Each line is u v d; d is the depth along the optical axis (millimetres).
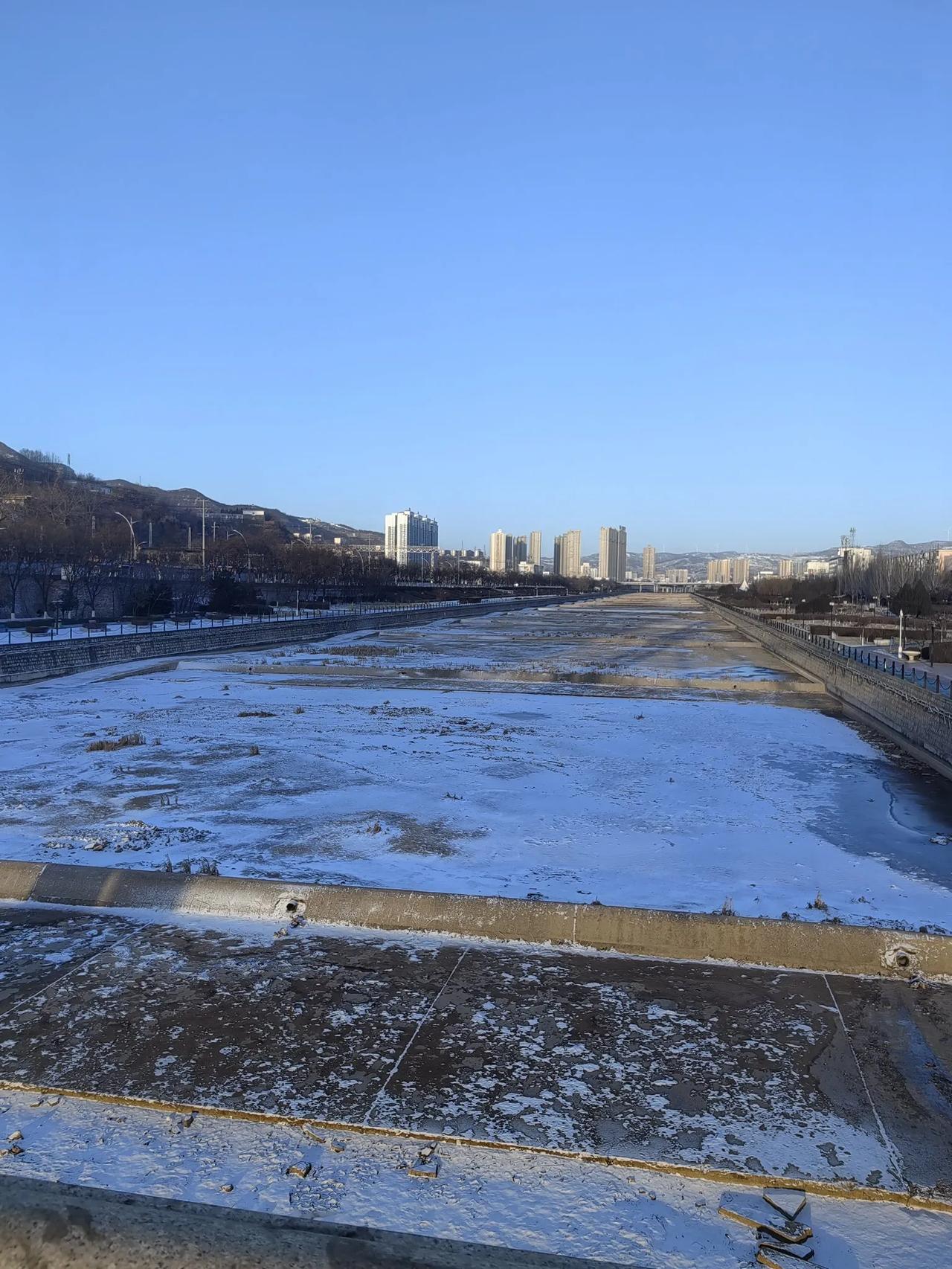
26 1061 8266
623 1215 6312
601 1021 9141
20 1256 5285
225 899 12312
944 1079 8125
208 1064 8219
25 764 25891
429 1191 6512
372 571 156000
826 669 48562
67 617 73375
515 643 78062
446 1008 9398
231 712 36844
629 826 20172
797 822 21078
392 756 27859
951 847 19312
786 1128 7320
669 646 76562
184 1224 5461
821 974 10438
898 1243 6105
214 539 147875
